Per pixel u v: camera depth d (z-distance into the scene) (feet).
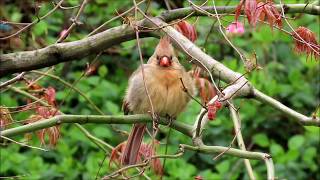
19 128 25.35
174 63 30.45
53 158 49.32
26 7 37.27
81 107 48.57
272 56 51.55
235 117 27.81
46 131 28.25
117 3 47.19
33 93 31.58
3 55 24.16
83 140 46.91
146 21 26.89
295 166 48.65
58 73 43.88
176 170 46.37
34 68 24.56
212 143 49.39
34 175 45.80
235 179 47.29
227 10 27.32
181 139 47.73
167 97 29.99
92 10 47.19
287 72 52.26
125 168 25.63
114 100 49.49
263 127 51.93
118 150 30.76
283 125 51.98
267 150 51.88
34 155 48.49
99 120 25.94
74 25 26.96
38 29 38.40
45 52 24.61
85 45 25.46
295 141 48.65
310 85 52.26
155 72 30.14
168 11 27.73
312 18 43.70
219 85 25.27
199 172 49.32
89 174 45.65
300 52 25.88
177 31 26.94
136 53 49.44
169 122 28.25
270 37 45.27
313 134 50.31
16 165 46.42
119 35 26.13
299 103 50.98
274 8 23.95
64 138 48.52
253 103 50.49
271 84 48.39
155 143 29.96
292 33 27.76
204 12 24.72
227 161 47.57
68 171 47.01
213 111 23.53
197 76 30.17
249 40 48.67
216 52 47.60
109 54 49.98
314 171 50.26
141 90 30.30
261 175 48.03
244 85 24.89
